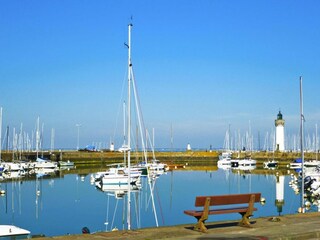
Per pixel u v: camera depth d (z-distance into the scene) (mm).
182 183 75688
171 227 17062
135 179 69500
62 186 70375
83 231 25875
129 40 31422
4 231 27484
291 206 45969
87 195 57875
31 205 48469
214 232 15984
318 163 101062
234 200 16875
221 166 126000
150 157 128625
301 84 41938
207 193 59750
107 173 71375
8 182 77812
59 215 41062
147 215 40500
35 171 102875
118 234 15633
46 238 15078
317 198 52969
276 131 128750
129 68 30906
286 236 15211
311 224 17500
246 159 128125
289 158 122438
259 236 15172
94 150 133000
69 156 119938
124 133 62375
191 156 132250
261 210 42938
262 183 75312
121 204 48781
